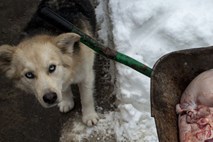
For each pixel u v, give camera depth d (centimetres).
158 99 64
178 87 70
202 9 108
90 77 110
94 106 118
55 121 120
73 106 121
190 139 62
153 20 111
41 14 86
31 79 93
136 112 106
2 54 95
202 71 71
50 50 92
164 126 62
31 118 122
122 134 106
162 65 67
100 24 139
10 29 152
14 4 161
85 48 103
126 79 109
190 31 105
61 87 96
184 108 66
